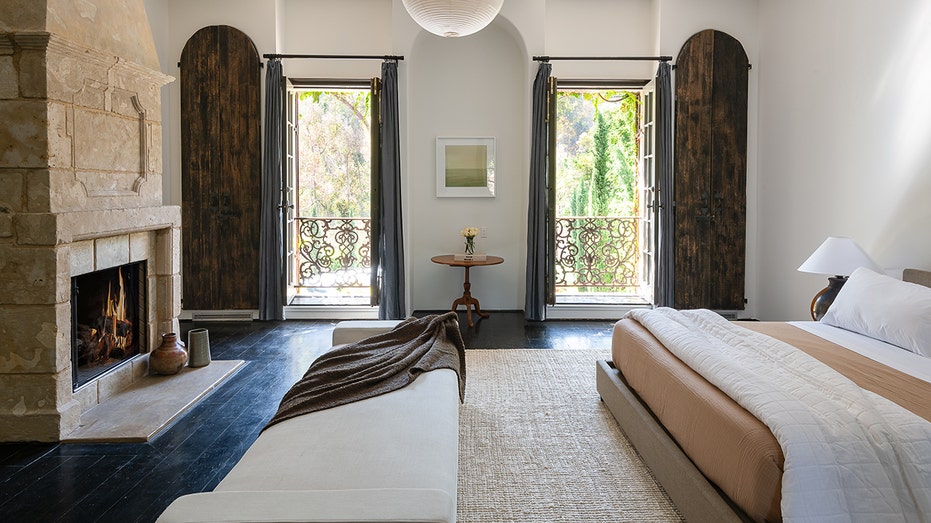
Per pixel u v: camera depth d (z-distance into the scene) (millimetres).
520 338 5754
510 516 2566
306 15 6598
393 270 6414
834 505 1868
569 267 7023
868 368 2857
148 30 4367
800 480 1877
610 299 6848
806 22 5586
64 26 3379
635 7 6648
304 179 6898
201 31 6262
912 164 4316
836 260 4191
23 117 3211
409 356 3162
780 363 2729
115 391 4055
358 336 3893
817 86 5426
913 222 4312
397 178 6383
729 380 2449
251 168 6355
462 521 2523
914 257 4309
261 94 6348
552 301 6512
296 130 6742
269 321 6480
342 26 6605
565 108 6902
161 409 3773
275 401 4035
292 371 4699
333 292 6992
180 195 6453
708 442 2330
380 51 6637
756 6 6434
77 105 3494
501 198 6906
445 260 6289
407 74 6414
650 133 6641
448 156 6859
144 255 4398
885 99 4570
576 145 6930
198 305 6441
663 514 2586
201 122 6316
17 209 3236
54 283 3279
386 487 1918
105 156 3803
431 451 2189
